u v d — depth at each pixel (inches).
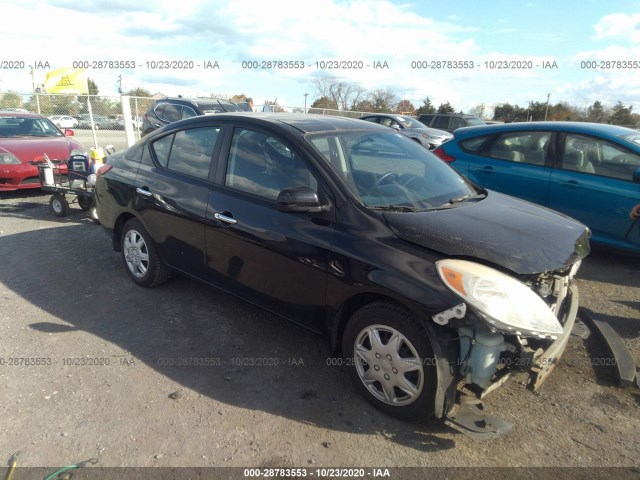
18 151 318.3
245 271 135.9
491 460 99.2
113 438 103.2
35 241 233.5
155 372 127.6
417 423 109.8
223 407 114.0
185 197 150.7
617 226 203.8
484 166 240.5
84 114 665.6
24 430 105.2
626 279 198.2
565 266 107.4
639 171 193.0
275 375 127.1
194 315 159.0
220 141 147.2
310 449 101.3
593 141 211.8
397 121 658.2
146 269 173.9
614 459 100.0
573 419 112.5
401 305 105.2
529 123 237.0
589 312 158.9
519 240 109.1
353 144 136.9
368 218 113.3
